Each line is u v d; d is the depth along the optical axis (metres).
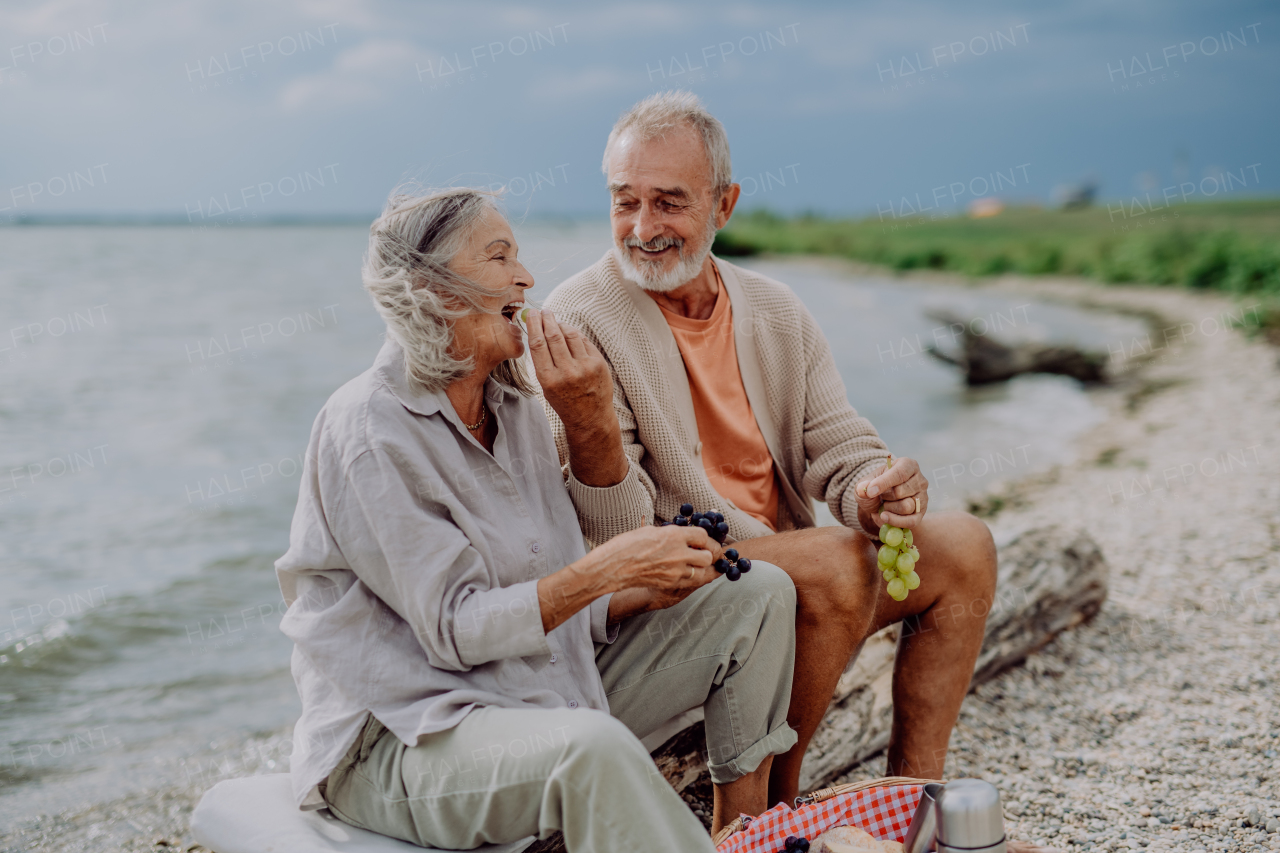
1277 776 2.93
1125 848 2.64
